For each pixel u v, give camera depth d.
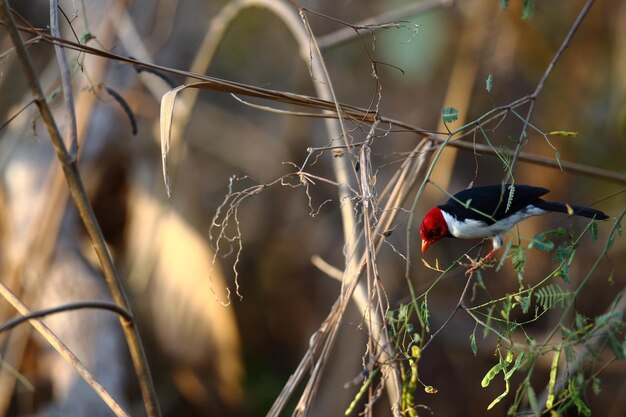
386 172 13.94
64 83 5.52
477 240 12.76
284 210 15.38
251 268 14.98
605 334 4.92
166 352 11.15
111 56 5.80
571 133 5.39
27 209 10.53
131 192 11.43
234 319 10.89
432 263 13.16
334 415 12.11
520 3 11.60
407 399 4.86
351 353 12.21
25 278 10.02
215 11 16.23
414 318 12.76
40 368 10.27
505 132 13.16
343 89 15.48
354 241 6.67
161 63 13.77
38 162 10.80
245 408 12.75
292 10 9.71
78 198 4.92
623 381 11.87
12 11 5.73
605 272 12.77
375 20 10.30
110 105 11.31
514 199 6.22
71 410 9.84
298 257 15.00
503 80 12.92
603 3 12.38
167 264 10.99
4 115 11.74
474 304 12.87
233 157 15.91
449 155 12.32
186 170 11.56
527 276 12.10
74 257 10.70
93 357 10.09
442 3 10.37
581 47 12.48
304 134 15.32
